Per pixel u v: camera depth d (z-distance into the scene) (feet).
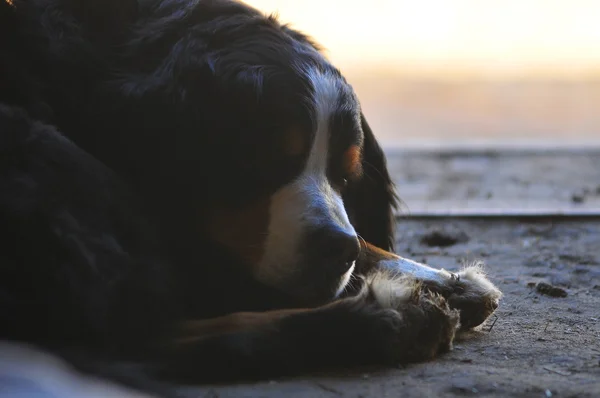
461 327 22.15
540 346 21.08
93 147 21.42
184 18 22.59
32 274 17.52
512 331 22.49
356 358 19.07
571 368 19.33
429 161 57.93
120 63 21.94
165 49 22.17
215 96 21.42
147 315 18.85
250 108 21.40
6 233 17.56
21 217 17.62
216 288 21.81
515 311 24.54
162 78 21.54
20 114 19.27
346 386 17.78
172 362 17.95
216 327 18.94
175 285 20.31
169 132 21.42
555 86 97.25
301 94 21.68
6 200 17.70
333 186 22.80
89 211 18.88
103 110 21.38
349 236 21.26
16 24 21.21
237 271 21.98
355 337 18.89
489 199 44.47
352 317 18.98
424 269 23.62
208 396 17.02
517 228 37.47
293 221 21.45
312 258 21.33
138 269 19.02
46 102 20.88
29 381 14.75
